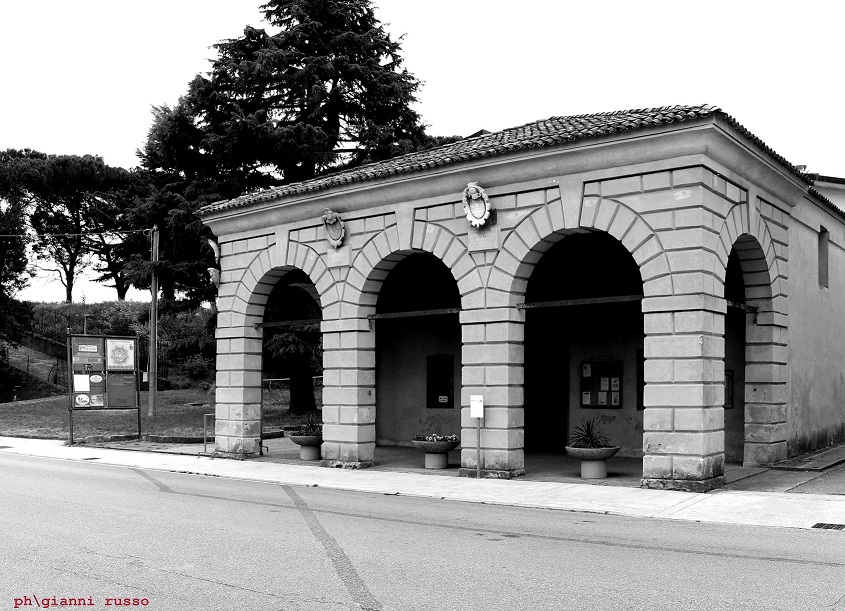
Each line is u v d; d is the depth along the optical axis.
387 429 24.47
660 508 12.41
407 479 16.45
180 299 33.41
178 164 31.47
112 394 26.59
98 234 58.91
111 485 15.70
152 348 32.72
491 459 16.31
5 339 49.94
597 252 20.25
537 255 16.23
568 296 20.70
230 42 31.05
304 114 31.50
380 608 6.79
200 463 20.16
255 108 31.34
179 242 30.81
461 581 7.72
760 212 16.72
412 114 33.41
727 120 13.95
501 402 16.22
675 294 14.21
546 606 6.83
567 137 14.94
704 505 12.59
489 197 16.53
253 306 21.30
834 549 9.35
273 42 30.22
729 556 8.93
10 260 50.53
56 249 63.12
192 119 30.92
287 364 31.50
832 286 21.73
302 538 9.98
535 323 21.55
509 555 8.96
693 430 13.95
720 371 14.57
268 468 18.84
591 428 17.33
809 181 18.44
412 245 17.72
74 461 21.39
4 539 9.79
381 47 32.66
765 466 16.92
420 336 23.92
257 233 20.98
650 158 14.52
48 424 32.19
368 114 32.41
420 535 10.24
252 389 21.27
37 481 16.27
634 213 14.68
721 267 14.71
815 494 13.57
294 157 30.69
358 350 18.61
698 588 7.46
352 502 13.45
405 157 20.80
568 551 9.20
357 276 18.69
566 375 20.80
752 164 15.66
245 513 12.09
